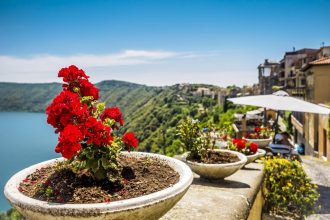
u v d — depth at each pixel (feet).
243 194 13.12
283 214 20.49
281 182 20.81
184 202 11.73
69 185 7.46
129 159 10.22
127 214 6.25
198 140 16.62
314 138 72.90
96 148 7.71
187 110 303.89
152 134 257.96
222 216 10.34
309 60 141.08
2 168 286.46
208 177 15.67
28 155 354.33
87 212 6.00
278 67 225.35
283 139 34.17
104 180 7.84
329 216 22.27
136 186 7.82
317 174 36.70
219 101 323.98
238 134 41.45
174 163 9.63
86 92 8.66
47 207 6.12
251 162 23.00
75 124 7.32
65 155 6.81
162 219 10.02
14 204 6.62
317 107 30.45
